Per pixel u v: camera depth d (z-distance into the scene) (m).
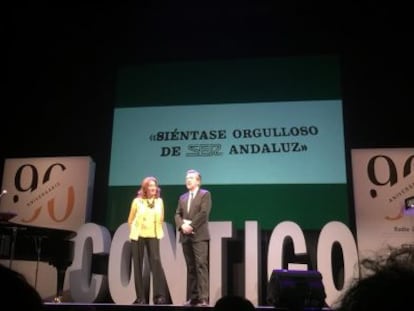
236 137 7.61
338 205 7.14
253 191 7.38
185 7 7.76
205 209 5.84
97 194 7.98
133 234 5.96
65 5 7.64
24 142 8.21
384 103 7.46
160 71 8.02
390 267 0.61
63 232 6.24
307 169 7.33
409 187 6.89
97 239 7.00
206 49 8.07
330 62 7.62
